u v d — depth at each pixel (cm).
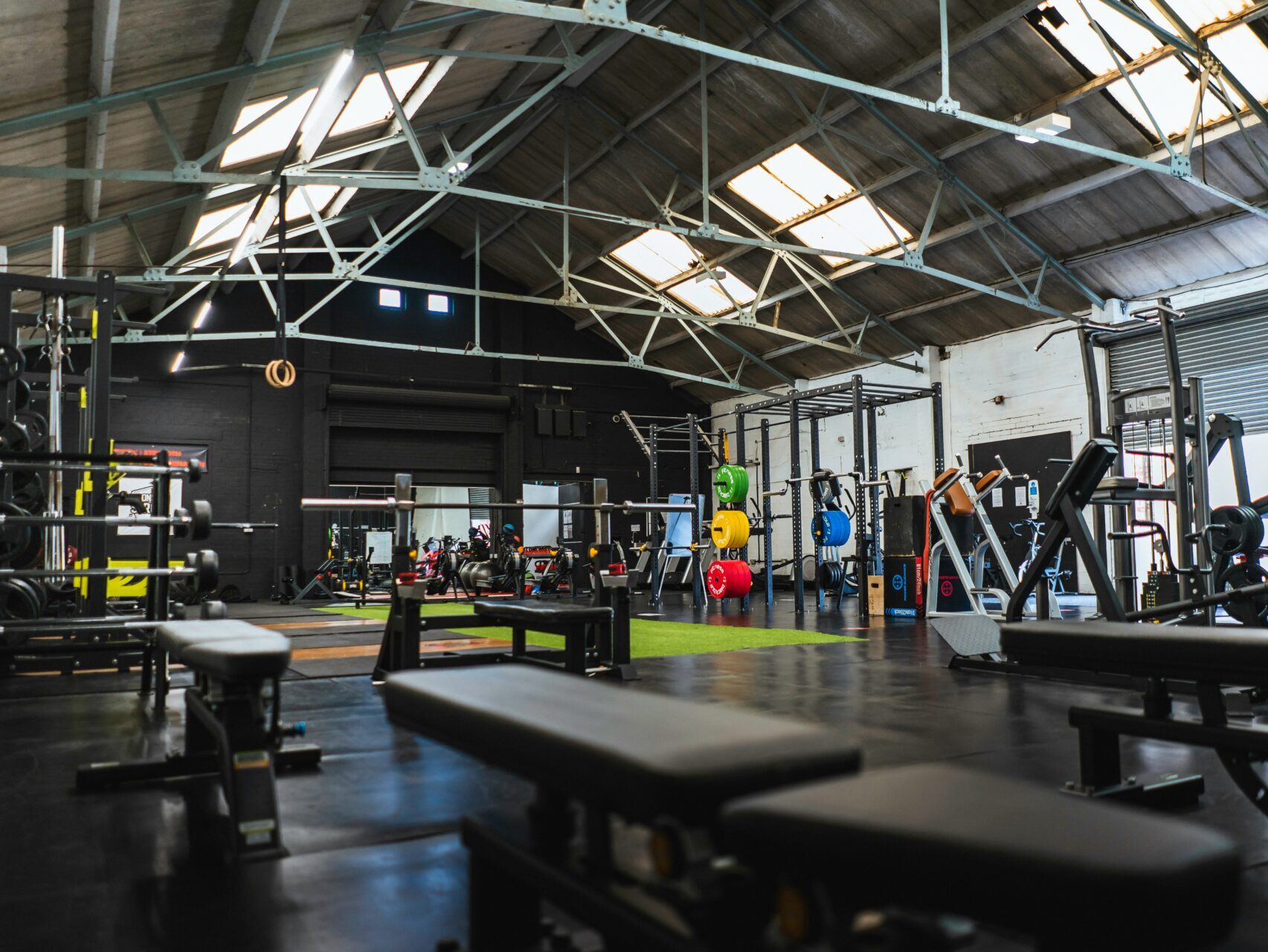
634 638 614
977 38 750
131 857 171
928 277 1077
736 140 975
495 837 109
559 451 1485
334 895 151
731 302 1205
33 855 171
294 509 1303
